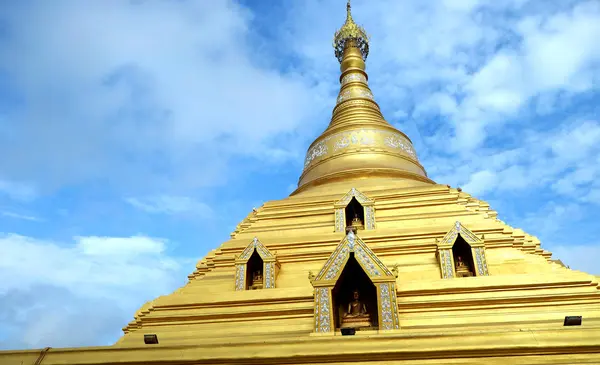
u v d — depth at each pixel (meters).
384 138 26.20
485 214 18.27
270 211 20.97
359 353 9.70
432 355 9.42
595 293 12.11
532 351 9.09
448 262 14.74
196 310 14.34
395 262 15.84
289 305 13.72
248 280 16.14
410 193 19.64
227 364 10.33
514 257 15.26
